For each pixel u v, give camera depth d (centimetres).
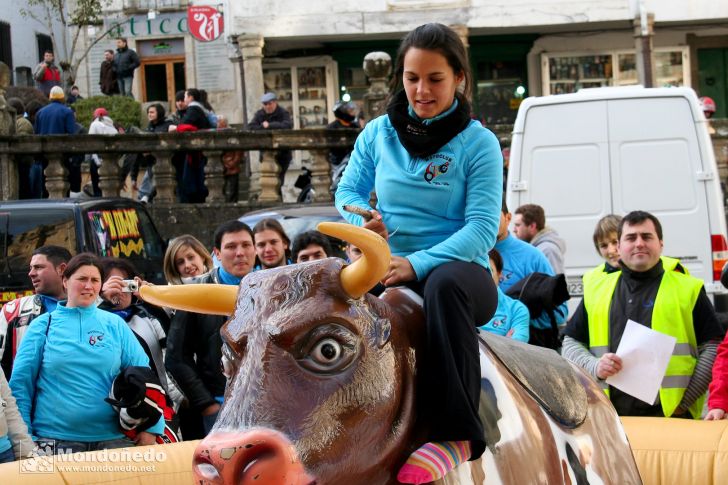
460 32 2194
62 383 573
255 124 1736
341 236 305
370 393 305
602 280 632
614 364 565
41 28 3109
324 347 302
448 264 348
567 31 2353
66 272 589
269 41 2308
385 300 342
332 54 2380
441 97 355
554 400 398
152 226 1177
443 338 332
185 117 1708
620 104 1000
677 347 603
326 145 1541
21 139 1561
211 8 2278
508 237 763
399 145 368
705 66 2395
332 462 294
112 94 2328
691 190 984
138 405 567
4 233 1030
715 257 976
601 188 999
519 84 2406
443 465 317
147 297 327
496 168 363
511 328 628
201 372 629
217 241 677
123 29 2556
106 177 1571
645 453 546
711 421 558
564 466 379
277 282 311
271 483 283
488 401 350
